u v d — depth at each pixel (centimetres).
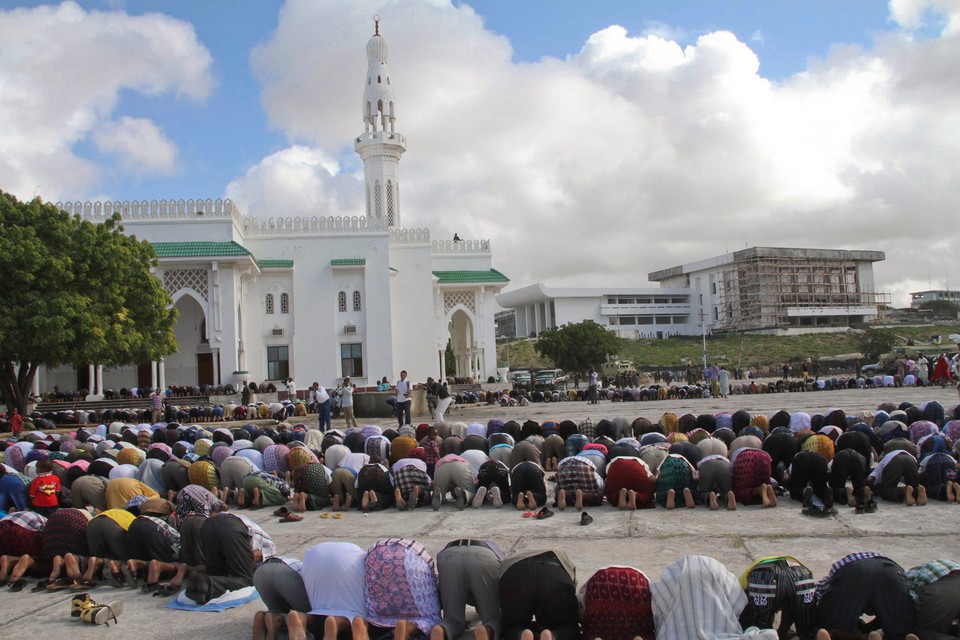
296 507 1240
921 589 568
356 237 5000
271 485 1316
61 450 1694
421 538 1012
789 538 920
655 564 832
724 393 3894
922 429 1404
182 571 811
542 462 1527
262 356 4850
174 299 4228
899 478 1097
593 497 1155
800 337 12150
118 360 3219
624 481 1142
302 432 1792
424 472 1238
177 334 4641
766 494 1101
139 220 4394
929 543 871
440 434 1727
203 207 4450
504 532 1021
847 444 1201
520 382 6378
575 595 609
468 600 638
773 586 575
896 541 885
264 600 674
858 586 564
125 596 806
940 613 554
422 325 5394
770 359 10712
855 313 13450
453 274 5738
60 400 3975
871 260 14188
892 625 566
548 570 602
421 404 3325
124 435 1909
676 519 1050
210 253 4191
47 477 1103
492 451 1375
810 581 585
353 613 638
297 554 954
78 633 697
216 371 4206
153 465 1334
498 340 13988
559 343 7525
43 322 2786
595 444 1379
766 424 1653
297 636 608
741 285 13338
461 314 6153
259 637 646
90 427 3014
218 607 744
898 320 14050
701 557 580
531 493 1171
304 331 4897
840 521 994
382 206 6119
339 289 4969
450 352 8150
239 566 769
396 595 632
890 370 5469
